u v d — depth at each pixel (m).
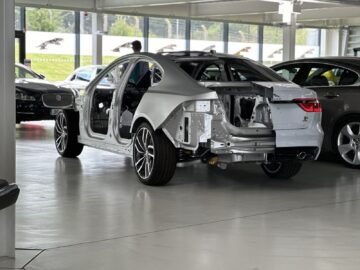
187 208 5.85
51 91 12.10
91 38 22.30
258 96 6.64
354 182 7.35
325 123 8.52
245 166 8.45
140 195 6.41
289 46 18.55
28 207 5.80
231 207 5.93
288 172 7.37
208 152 6.38
